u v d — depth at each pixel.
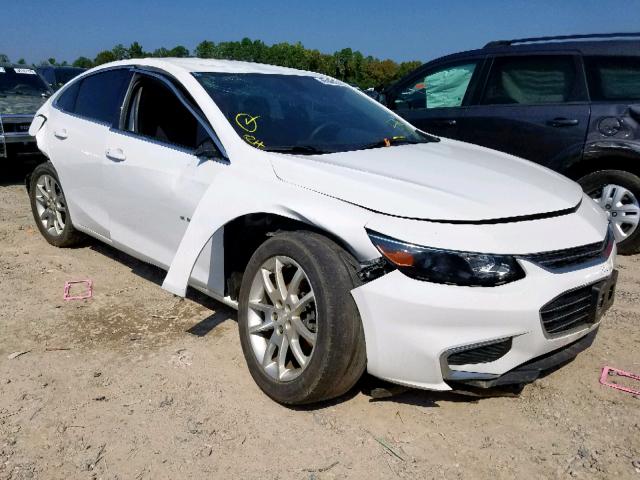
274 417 2.98
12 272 4.88
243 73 4.20
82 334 3.83
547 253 2.77
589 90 5.62
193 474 2.58
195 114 3.76
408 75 6.87
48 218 5.46
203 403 3.08
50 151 5.02
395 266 2.69
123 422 2.92
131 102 4.30
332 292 2.76
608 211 5.62
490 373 2.73
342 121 4.06
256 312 3.22
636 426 2.94
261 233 3.46
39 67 17.23
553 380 3.35
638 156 5.34
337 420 2.96
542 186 3.27
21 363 3.46
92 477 2.55
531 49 5.97
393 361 2.73
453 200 2.87
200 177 3.57
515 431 2.90
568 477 2.59
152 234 4.02
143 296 4.43
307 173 3.12
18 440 2.78
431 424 2.95
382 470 2.62
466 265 2.64
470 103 6.30
